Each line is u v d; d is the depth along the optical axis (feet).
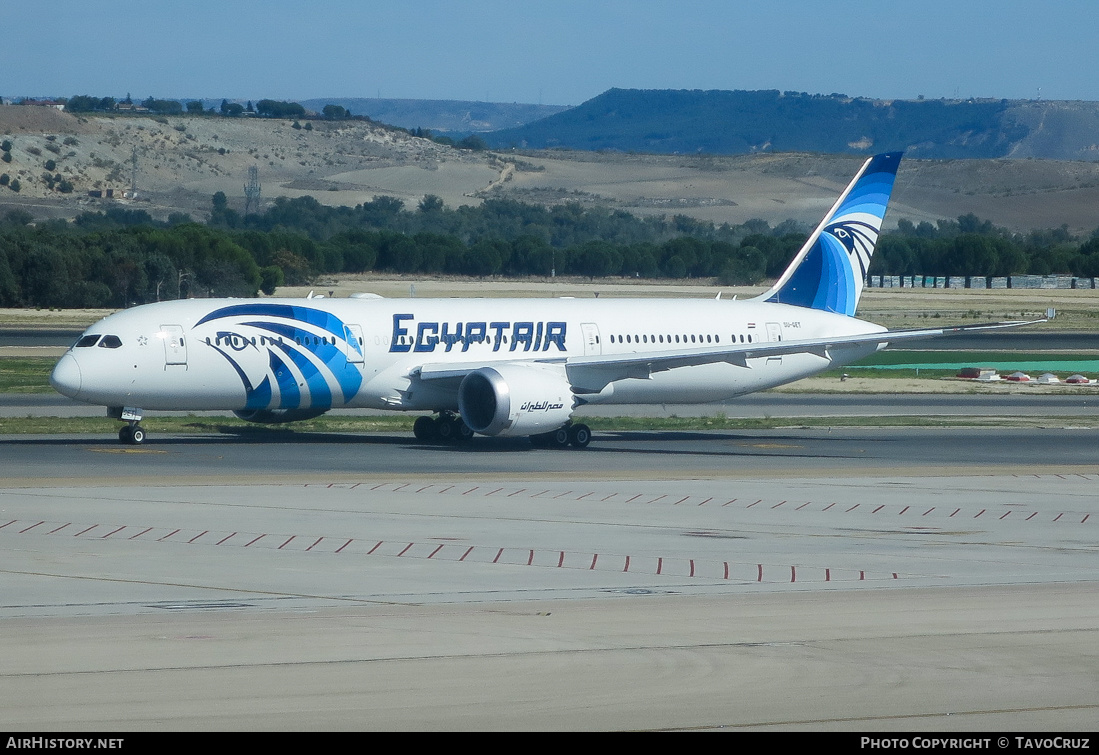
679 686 211.82
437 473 524.11
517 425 612.29
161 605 272.10
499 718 194.49
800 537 378.73
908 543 370.73
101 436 654.53
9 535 357.41
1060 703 204.54
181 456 566.36
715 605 277.64
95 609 267.18
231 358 602.03
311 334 618.85
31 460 540.52
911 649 237.86
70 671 216.54
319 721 192.13
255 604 274.57
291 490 458.91
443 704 201.16
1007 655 233.76
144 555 330.75
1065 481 527.40
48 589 287.69
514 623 257.34
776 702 203.72
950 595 291.38
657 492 474.49
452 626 254.06
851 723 193.57
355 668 221.05
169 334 593.42
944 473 552.00
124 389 586.45
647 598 285.43
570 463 573.74
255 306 619.26
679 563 332.19
